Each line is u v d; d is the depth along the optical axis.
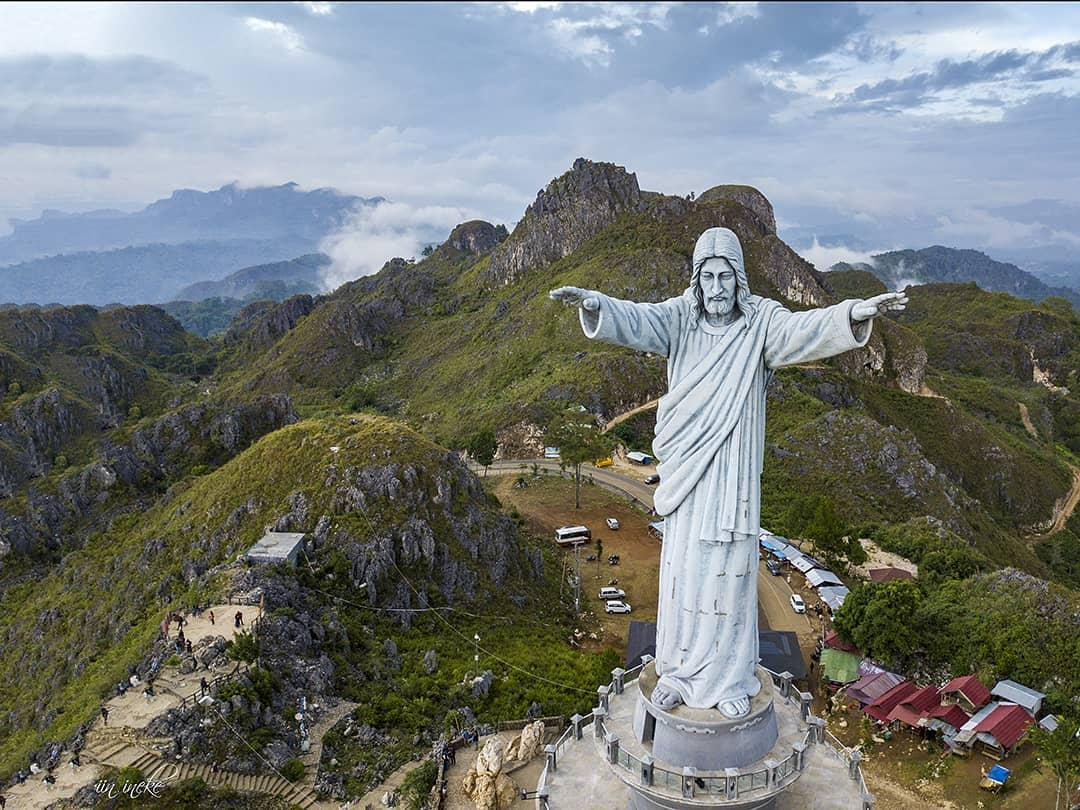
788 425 150.62
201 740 49.41
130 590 82.50
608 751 32.19
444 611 73.38
